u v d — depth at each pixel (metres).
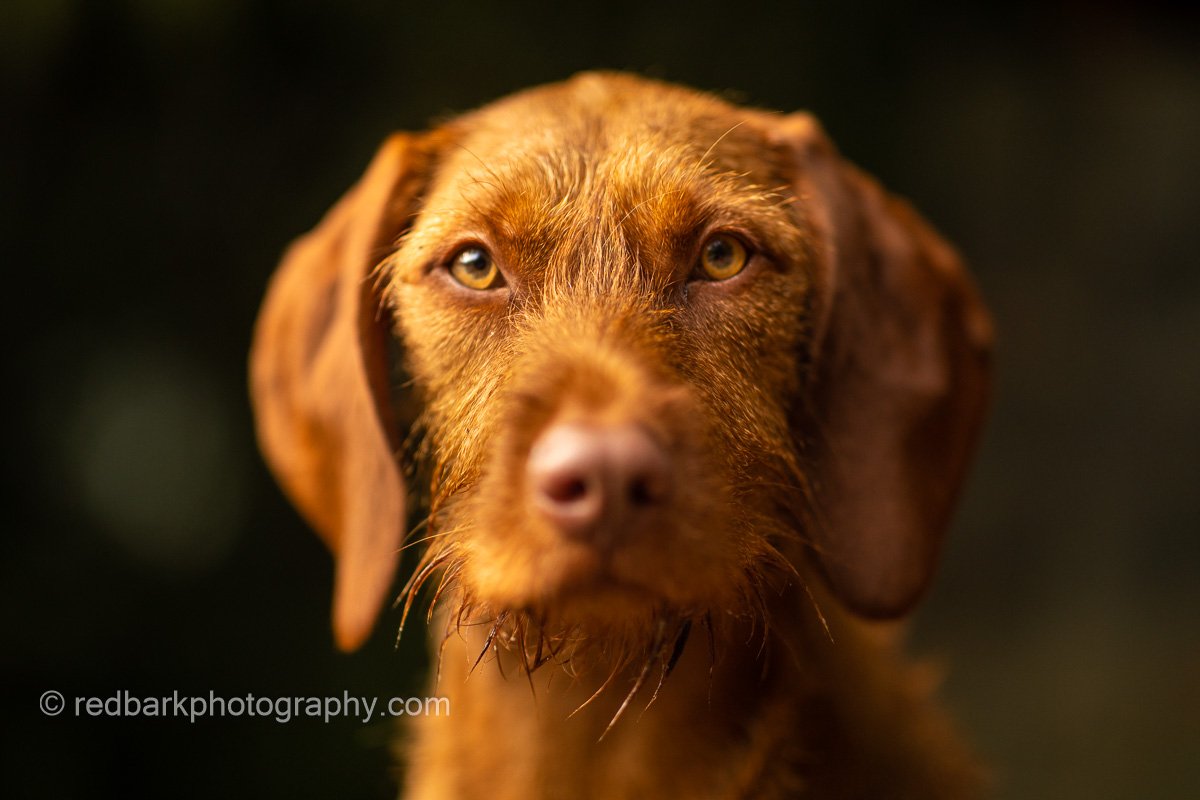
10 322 1.19
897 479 0.78
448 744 0.78
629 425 0.66
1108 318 2.14
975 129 2.02
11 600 1.11
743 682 0.75
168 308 1.26
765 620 0.72
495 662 0.77
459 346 0.74
